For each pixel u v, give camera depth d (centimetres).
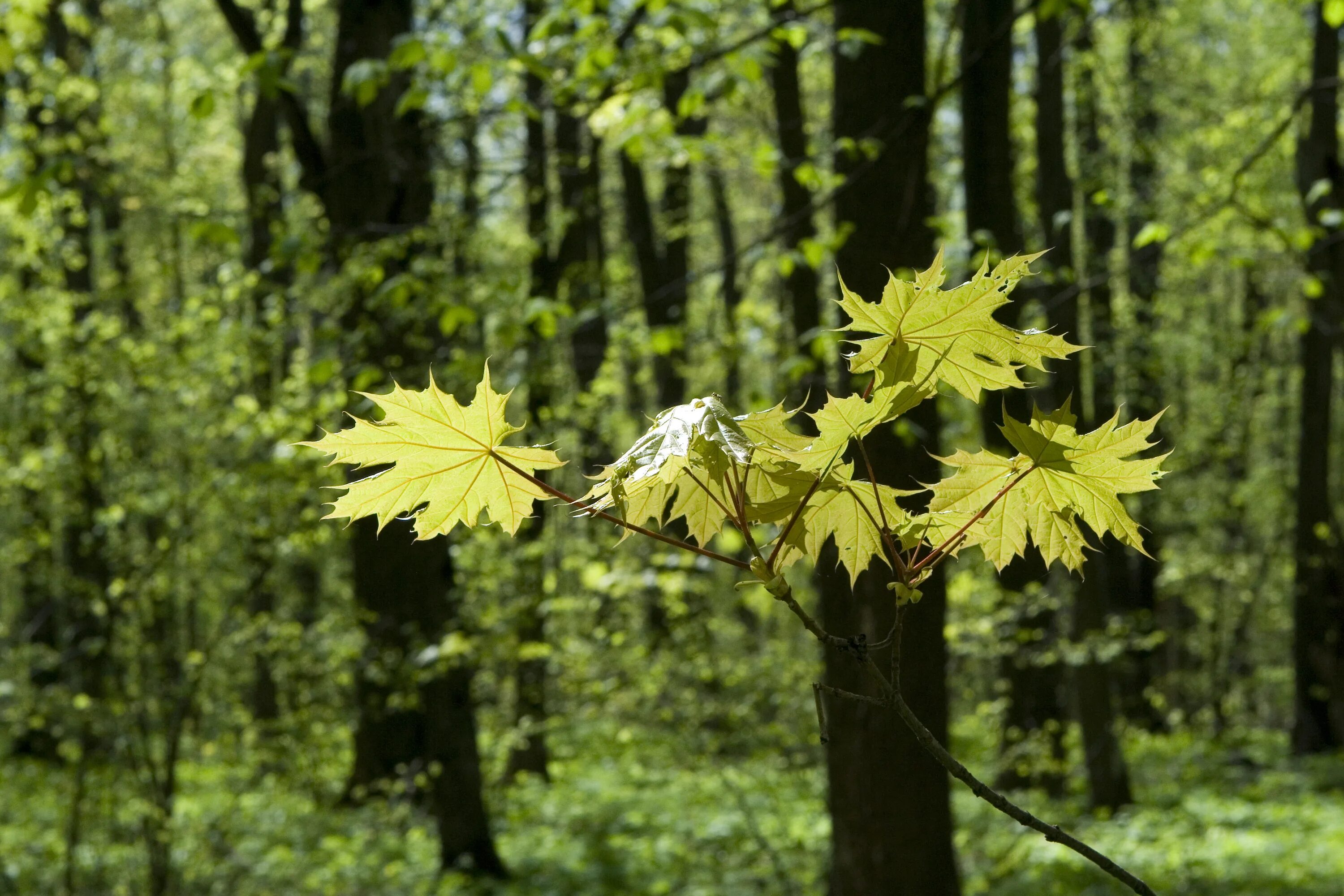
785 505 126
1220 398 1573
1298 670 1538
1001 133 713
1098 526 130
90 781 791
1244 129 1354
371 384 719
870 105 564
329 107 817
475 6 893
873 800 544
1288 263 1029
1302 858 918
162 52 1736
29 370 827
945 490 130
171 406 761
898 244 541
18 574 1064
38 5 721
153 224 1248
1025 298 785
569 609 801
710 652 790
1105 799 1087
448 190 1052
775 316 835
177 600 859
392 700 785
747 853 867
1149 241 649
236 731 815
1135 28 1416
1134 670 1282
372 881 836
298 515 740
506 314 591
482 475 123
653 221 1664
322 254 675
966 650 878
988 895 805
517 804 1101
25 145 941
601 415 970
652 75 580
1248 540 2003
